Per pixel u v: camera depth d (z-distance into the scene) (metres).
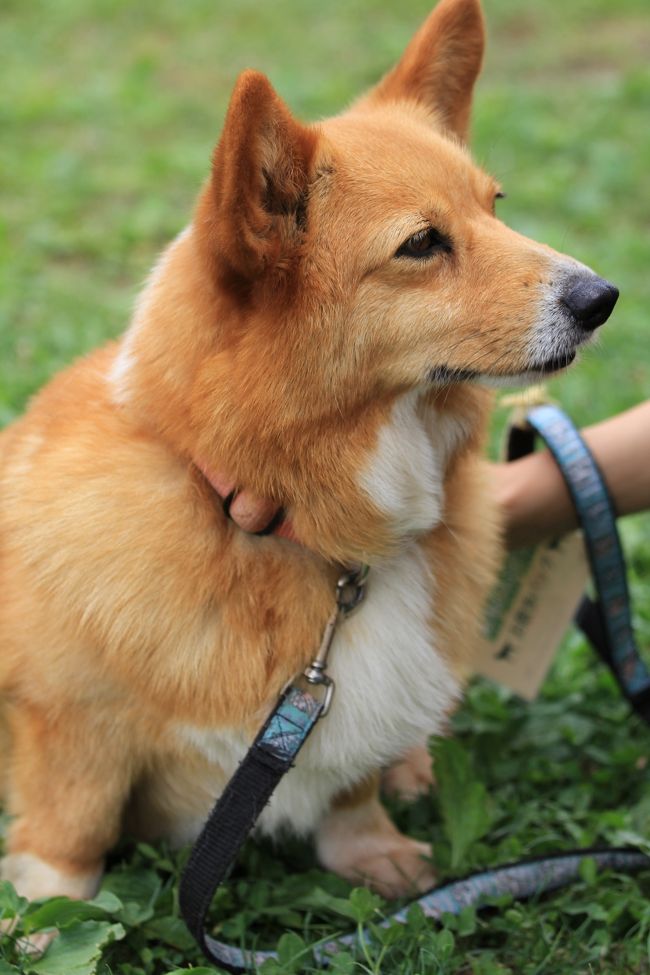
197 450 3.03
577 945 3.21
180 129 10.06
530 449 4.21
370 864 3.56
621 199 8.55
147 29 13.17
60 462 3.20
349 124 3.29
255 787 2.98
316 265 3.02
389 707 3.23
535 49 12.26
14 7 13.80
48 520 3.14
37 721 3.25
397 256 3.09
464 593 3.44
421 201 3.13
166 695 3.09
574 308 3.19
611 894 3.32
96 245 7.67
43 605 3.12
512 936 3.25
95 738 3.21
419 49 3.66
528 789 3.88
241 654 3.08
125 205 8.42
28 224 7.99
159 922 3.19
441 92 3.73
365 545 3.14
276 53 12.26
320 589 3.13
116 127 10.02
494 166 8.94
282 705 3.05
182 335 3.05
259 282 2.96
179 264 3.15
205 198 2.92
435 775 3.57
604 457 3.87
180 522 3.07
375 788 3.58
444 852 3.51
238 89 2.70
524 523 3.94
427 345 3.15
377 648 3.21
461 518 3.47
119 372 3.22
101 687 3.12
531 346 3.17
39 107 10.22
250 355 2.97
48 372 5.93
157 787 3.40
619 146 9.34
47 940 3.10
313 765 3.24
